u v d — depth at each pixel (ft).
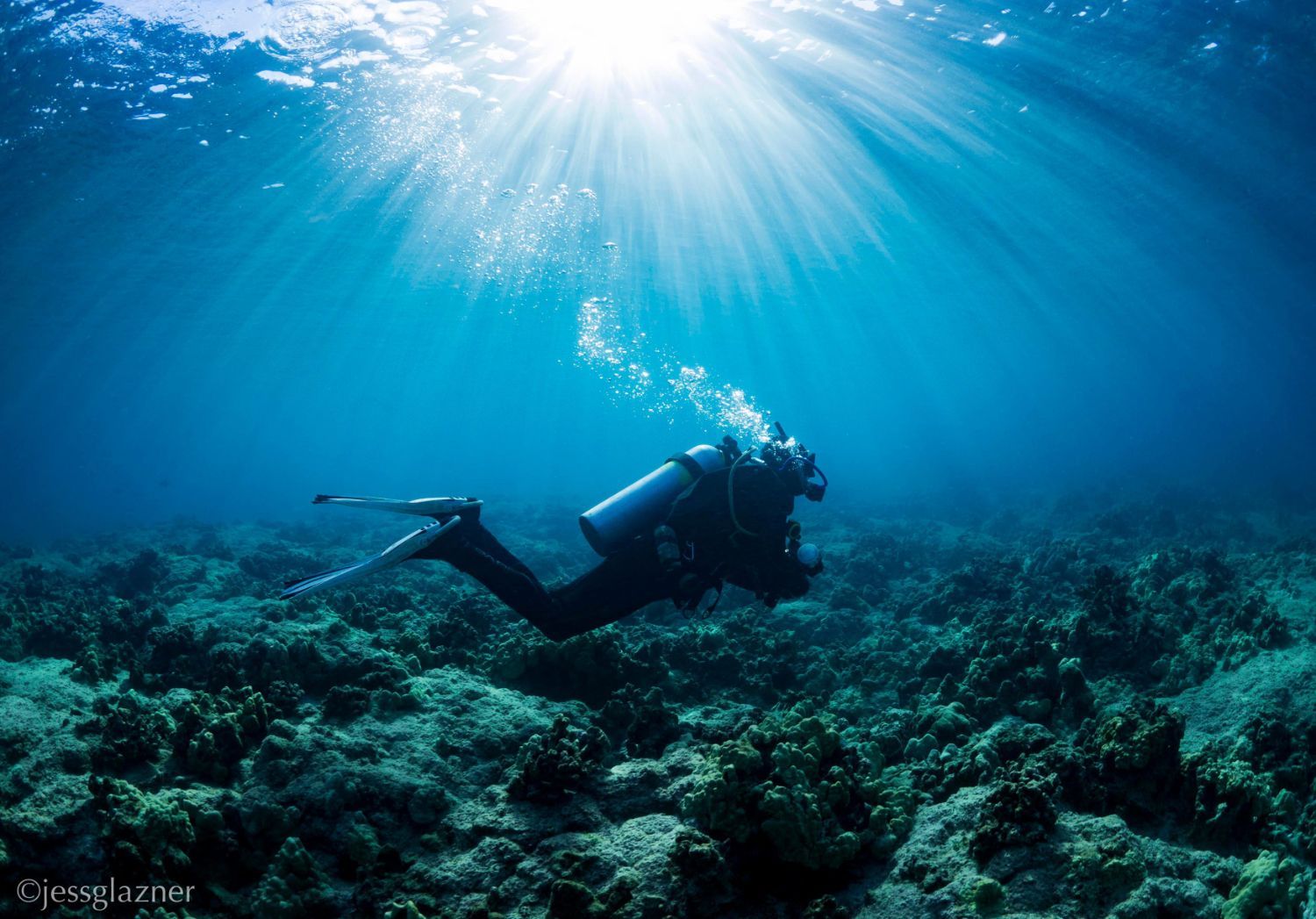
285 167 76.28
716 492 14.98
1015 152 76.23
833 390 552.00
